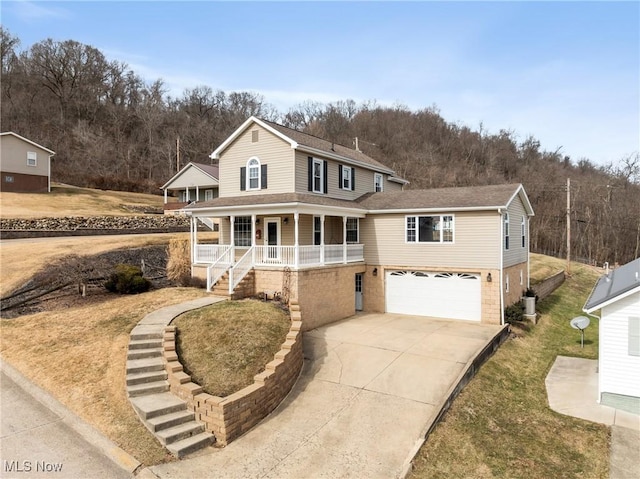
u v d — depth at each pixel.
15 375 10.86
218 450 8.38
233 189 21.53
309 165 20.48
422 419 9.62
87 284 17.23
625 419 10.72
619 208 53.66
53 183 45.75
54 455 7.83
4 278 16.75
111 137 62.88
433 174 64.25
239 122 79.12
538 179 62.59
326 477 7.61
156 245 22.94
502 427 10.02
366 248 21.34
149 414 8.78
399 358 13.12
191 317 13.04
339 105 87.44
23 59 65.88
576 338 18.81
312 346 14.35
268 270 16.94
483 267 18.30
